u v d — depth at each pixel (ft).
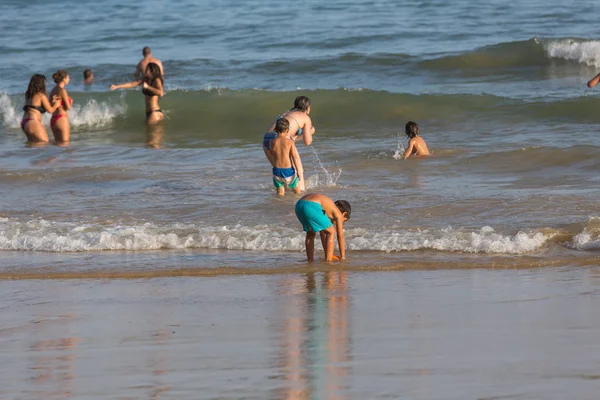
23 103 282.15
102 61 372.99
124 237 132.46
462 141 213.66
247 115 263.70
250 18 480.64
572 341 78.13
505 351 75.46
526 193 155.74
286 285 107.76
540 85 291.99
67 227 141.38
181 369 72.95
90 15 534.37
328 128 246.06
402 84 307.78
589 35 385.91
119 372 72.64
